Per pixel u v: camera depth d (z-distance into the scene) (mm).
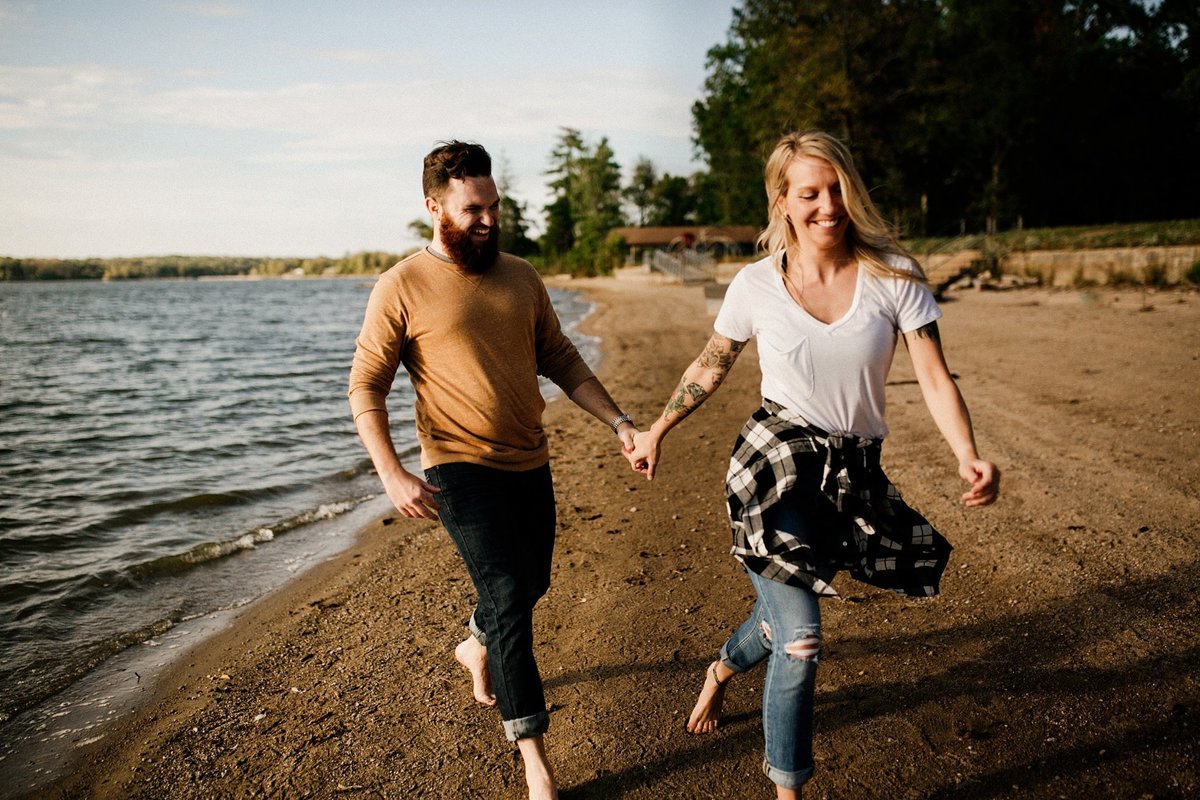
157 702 3520
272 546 5711
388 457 2486
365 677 3539
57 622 4512
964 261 23188
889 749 2729
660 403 10273
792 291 2303
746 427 2391
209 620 4449
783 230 2357
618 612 3947
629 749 2844
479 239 2561
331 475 7938
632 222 106250
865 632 3543
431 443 2648
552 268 91750
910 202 41000
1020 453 5984
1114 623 3393
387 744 2994
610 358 15711
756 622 2605
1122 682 2982
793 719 2207
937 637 3441
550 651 3619
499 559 2584
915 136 38688
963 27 41031
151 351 26625
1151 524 4387
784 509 2232
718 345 2471
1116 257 19078
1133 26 40594
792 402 2293
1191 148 38031
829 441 2260
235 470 8461
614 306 33062
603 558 4707
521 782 2723
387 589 4613
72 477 8375
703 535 4969
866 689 3104
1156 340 10664
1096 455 5742
